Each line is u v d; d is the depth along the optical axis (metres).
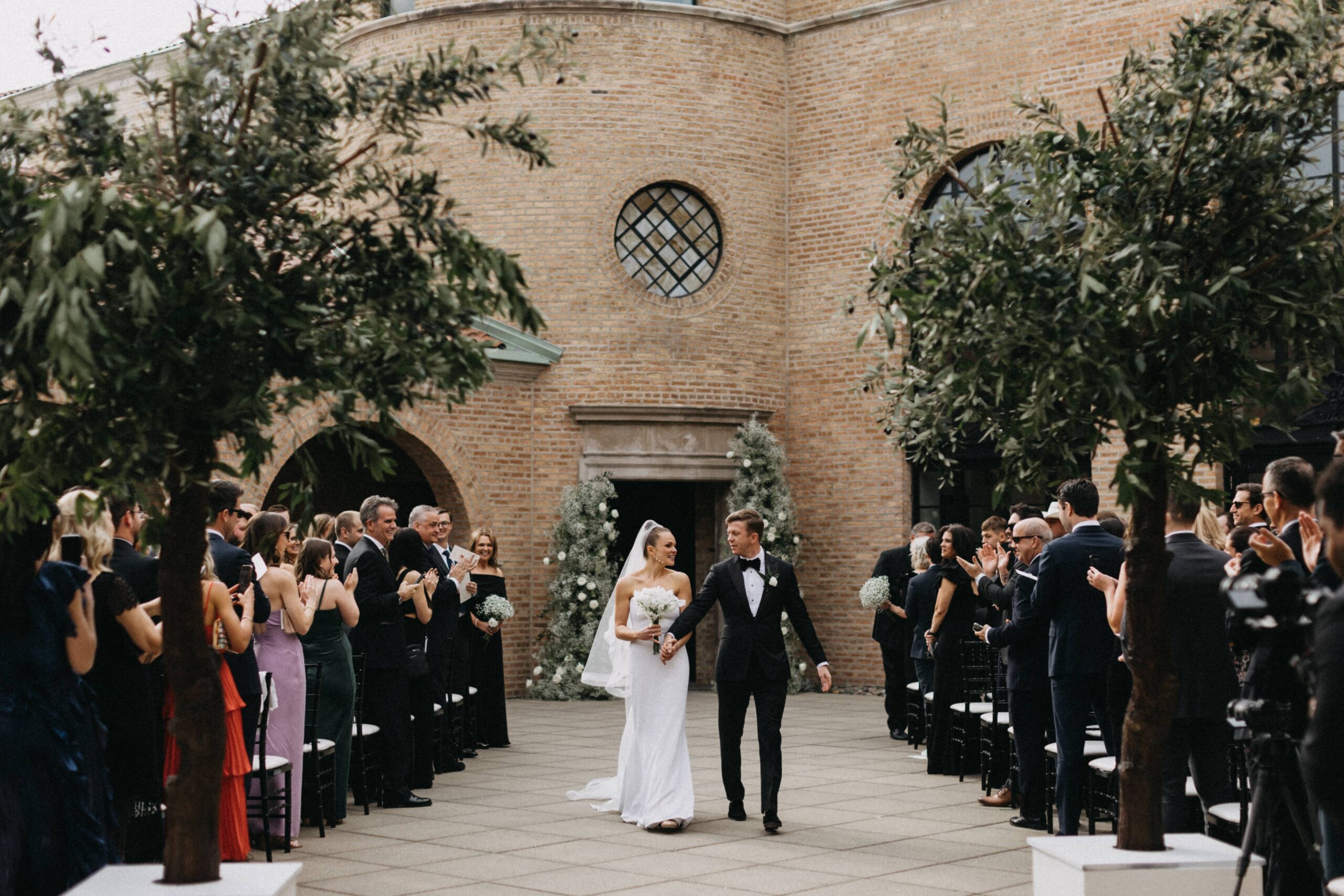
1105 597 6.86
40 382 3.82
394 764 8.55
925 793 9.05
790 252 17.17
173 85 4.09
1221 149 4.61
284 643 7.46
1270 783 4.12
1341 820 2.82
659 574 8.27
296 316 3.93
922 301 4.49
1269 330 4.59
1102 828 7.74
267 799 6.72
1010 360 4.45
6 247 3.71
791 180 17.22
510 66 4.40
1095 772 6.98
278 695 7.42
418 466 15.88
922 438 4.86
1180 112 4.77
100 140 4.12
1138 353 4.38
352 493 18.17
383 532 8.90
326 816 7.96
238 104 4.13
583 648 15.69
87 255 3.28
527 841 7.40
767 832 7.66
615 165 16.39
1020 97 5.16
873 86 16.56
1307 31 4.61
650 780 7.78
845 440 16.64
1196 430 4.65
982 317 4.37
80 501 3.88
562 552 15.91
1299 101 4.62
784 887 6.23
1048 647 7.65
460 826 7.90
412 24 16.38
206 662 4.24
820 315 16.89
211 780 4.22
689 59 16.66
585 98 16.36
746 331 16.84
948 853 7.04
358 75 4.32
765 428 16.64
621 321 16.36
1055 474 4.85
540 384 16.23
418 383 4.25
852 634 16.52
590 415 16.20
